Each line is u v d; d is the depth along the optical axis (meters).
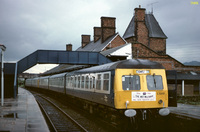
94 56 27.19
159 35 39.81
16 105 16.97
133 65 9.72
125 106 9.40
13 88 25.20
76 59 26.69
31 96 26.92
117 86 9.45
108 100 10.31
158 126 11.04
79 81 16.03
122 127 9.93
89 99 13.45
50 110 17.14
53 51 26.17
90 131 9.92
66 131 9.85
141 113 9.85
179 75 30.55
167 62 30.23
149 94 9.66
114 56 28.98
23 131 8.48
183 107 14.84
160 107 9.81
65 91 21.98
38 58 25.80
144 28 35.53
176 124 10.84
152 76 9.84
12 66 24.52
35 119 11.03
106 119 11.90
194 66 31.75
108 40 39.53
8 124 9.79
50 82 32.81
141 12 35.47
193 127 9.68
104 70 11.02
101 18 41.50
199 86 31.81
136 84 9.62
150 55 29.67
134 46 29.19
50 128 10.48
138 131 10.03
